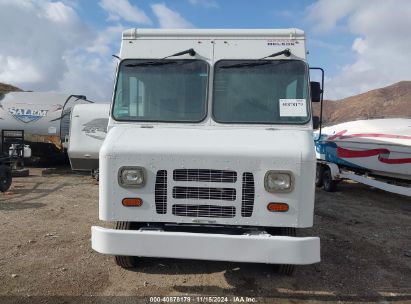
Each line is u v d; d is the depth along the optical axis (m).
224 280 5.00
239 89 5.06
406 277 5.32
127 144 4.40
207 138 4.56
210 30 5.25
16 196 9.79
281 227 4.47
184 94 5.08
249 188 4.27
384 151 10.85
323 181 12.52
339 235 7.14
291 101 5.00
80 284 4.76
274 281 5.01
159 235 4.07
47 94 16.38
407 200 10.95
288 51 5.11
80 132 11.35
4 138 14.04
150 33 5.29
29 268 5.18
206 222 4.32
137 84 5.14
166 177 4.32
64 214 7.98
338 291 4.81
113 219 4.38
